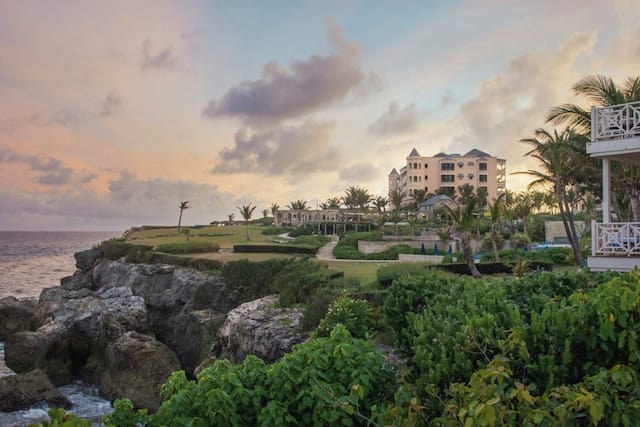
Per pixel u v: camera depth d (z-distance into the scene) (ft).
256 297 107.86
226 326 81.76
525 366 18.85
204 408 21.11
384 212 301.63
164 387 24.41
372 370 23.15
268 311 79.71
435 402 19.67
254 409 21.77
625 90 78.28
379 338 51.78
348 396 21.01
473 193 318.65
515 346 19.94
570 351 19.33
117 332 90.58
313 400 21.61
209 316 102.94
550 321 20.83
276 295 94.22
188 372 98.12
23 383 71.00
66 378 88.74
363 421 22.07
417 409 17.67
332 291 77.92
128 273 148.46
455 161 406.41
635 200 80.33
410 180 411.75
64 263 381.19
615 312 18.35
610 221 53.01
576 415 14.57
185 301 118.11
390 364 24.77
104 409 74.54
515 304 26.53
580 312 19.84
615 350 19.04
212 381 21.99
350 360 23.00
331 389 21.17
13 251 553.23
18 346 86.94
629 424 14.28
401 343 37.04
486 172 403.95
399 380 23.72
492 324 22.12
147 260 157.28
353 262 148.05
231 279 114.73
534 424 14.73
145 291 132.67
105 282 164.25
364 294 71.87
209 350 91.20
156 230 297.94
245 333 73.20
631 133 50.52
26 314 123.44
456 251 161.79
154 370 80.18
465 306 28.27
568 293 31.94
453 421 15.81
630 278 21.06
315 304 68.69
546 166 106.32
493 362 16.52
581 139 87.20
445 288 38.65
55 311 103.35
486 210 290.97
